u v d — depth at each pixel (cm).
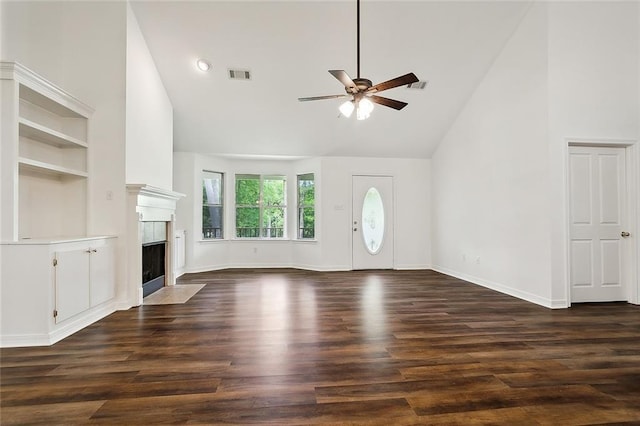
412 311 355
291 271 637
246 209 696
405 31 422
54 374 209
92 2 364
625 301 392
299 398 180
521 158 410
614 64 380
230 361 228
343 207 652
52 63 355
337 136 599
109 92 365
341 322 316
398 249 666
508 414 166
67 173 333
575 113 373
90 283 313
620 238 393
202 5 386
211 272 622
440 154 630
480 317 332
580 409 171
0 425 157
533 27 387
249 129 571
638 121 385
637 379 203
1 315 257
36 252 259
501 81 447
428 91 508
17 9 319
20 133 305
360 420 160
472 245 521
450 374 209
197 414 165
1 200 258
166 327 302
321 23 410
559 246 369
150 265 447
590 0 374
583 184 386
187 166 618
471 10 399
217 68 457
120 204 365
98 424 157
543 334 283
